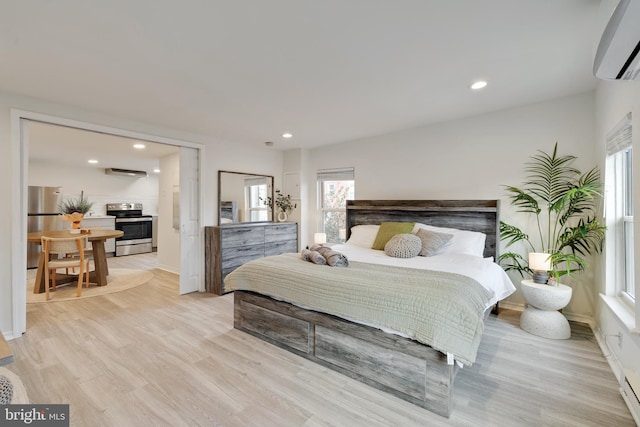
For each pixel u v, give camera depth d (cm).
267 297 273
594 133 293
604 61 139
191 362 231
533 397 189
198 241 434
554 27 178
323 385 204
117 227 721
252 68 229
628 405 176
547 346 257
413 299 191
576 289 310
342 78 248
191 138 420
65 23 169
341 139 466
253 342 267
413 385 186
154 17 165
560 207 296
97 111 324
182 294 417
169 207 567
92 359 234
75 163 662
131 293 421
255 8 158
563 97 308
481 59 219
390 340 195
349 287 216
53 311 344
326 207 522
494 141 350
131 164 676
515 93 292
